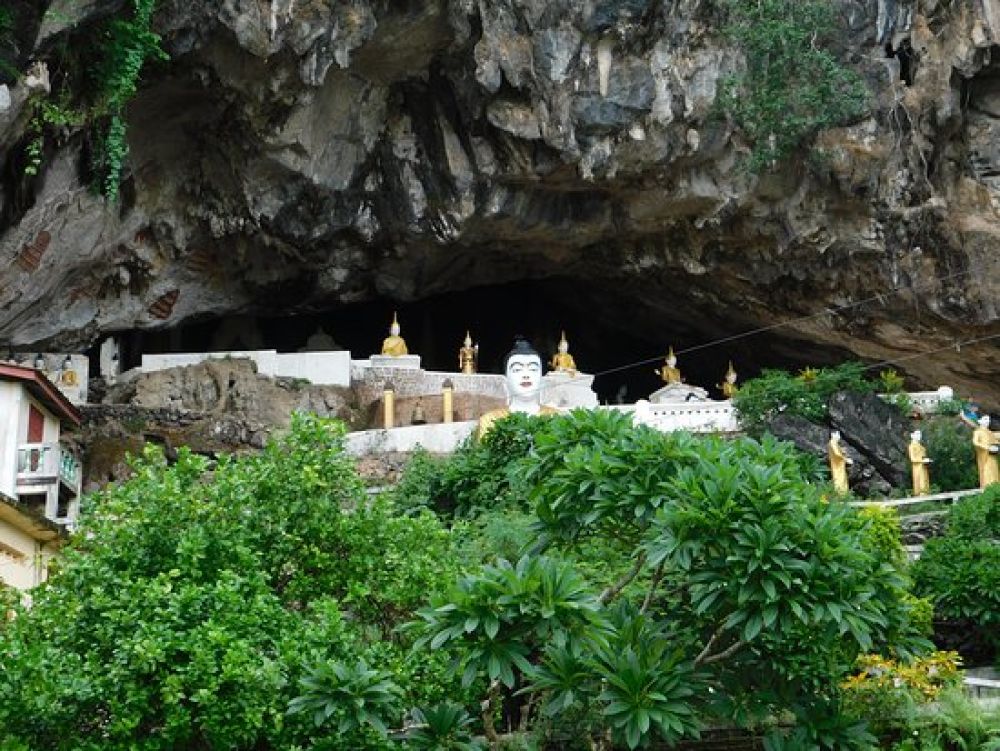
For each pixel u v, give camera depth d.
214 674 11.71
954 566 19.02
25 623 12.41
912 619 17.41
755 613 12.03
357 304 39.69
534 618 11.73
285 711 11.84
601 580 16.84
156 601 12.10
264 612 12.40
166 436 28.47
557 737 13.89
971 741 14.68
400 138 31.23
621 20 29.05
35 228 27.86
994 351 33.88
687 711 11.97
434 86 30.39
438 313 40.56
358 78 29.69
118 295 32.50
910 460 26.47
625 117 29.59
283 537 13.55
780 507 12.20
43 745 11.67
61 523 20.06
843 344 35.88
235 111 29.27
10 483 21.00
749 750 14.26
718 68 30.06
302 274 34.06
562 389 32.66
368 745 11.88
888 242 32.72
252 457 14.43
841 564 12.08
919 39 32.16
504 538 18.88
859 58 31.94
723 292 35.53
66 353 32.38
